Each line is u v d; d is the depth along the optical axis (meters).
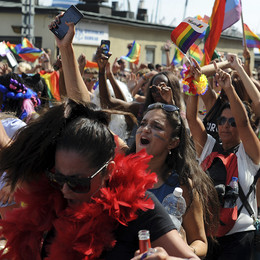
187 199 2.61
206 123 4.22
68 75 2.85
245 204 3.47
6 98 3.63
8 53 8.19
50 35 16.64
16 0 18.08
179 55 9.97
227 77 3.57
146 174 1.83
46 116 1.79
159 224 1.76
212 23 5.06
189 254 1.70
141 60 20.91
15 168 1.83
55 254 1.73
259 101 4.37
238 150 3.58
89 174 1.70
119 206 1.75
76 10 2.89
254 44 7.25
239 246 3.42
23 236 1.83
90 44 18.11
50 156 1.82
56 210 1.80
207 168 3.55
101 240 1.72
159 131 2.69
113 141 1.78
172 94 4.53
